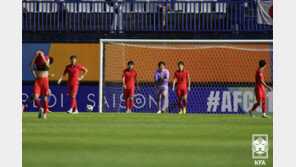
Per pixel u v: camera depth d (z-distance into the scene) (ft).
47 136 70.38
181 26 191.93
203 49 183.01
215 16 179.83
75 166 46.32
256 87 132.98
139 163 47.98
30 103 179.93
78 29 181.78
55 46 183.32
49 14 193.06
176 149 57.52
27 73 181.88
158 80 156.97
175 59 183.11
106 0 192.13
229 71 182.29
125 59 183.11
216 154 54.29
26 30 181.47
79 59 182.70
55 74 181.47
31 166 46.39
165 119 111.96
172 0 191.42
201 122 102.37
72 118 112.88
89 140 65.72
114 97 181.78
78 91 181.06
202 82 182.09
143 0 192.13
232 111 181.37
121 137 69.72
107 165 46.83
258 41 165.37
